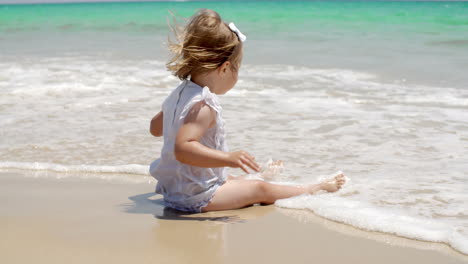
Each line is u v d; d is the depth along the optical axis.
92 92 6.71
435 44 12.23
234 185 2.91
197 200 2.83
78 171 3.66
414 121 4.95
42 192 3.18
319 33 15.40
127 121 5.06
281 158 3.85
